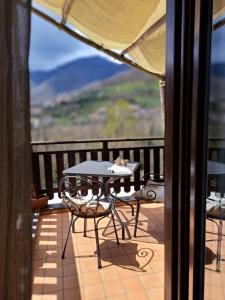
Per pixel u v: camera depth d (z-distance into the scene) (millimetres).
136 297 1833
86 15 2600
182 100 1109
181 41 1086
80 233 2852
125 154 4051
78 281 2025
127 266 2213
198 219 1104
